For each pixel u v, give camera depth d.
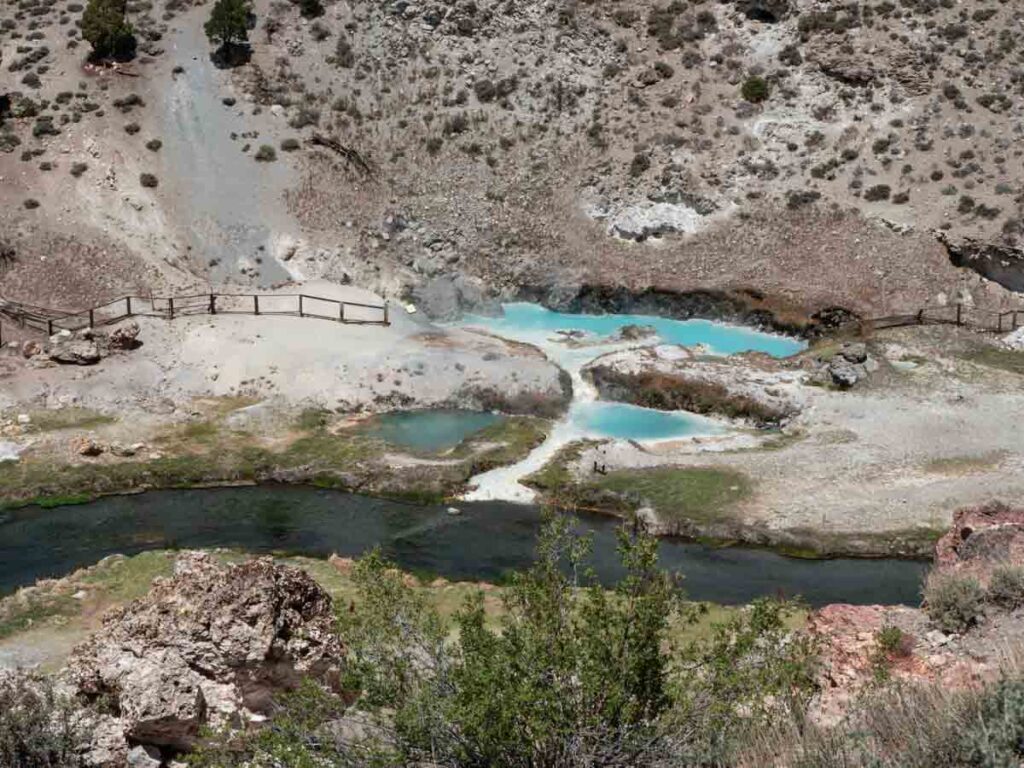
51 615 32.53
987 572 25.27
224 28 68.19
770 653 18.86
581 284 61.19
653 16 73.88
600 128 68.12
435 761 16.86
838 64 69.88
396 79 69.31
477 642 17.53
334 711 18.91
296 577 22.44
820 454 45.91
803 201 64.31
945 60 69.75
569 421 49.75
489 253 62.56
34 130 63.25
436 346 53.78
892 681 19.14
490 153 66.56
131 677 20.78
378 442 47.34
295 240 61.16
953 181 64.69
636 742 16.56
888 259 61.03
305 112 66.81
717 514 41.59
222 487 44.28
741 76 70.81
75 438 46.22
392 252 62.00
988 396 49.69
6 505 42.41
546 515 20.75
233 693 21.27
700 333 58.62
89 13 66.88
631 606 18.06
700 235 63.44
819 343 56.25
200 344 52.34
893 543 39.81
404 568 38.25
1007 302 58.97
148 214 61.00
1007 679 14.77
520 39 71.38
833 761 14.62
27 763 19.67
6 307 54.69
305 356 52.03
